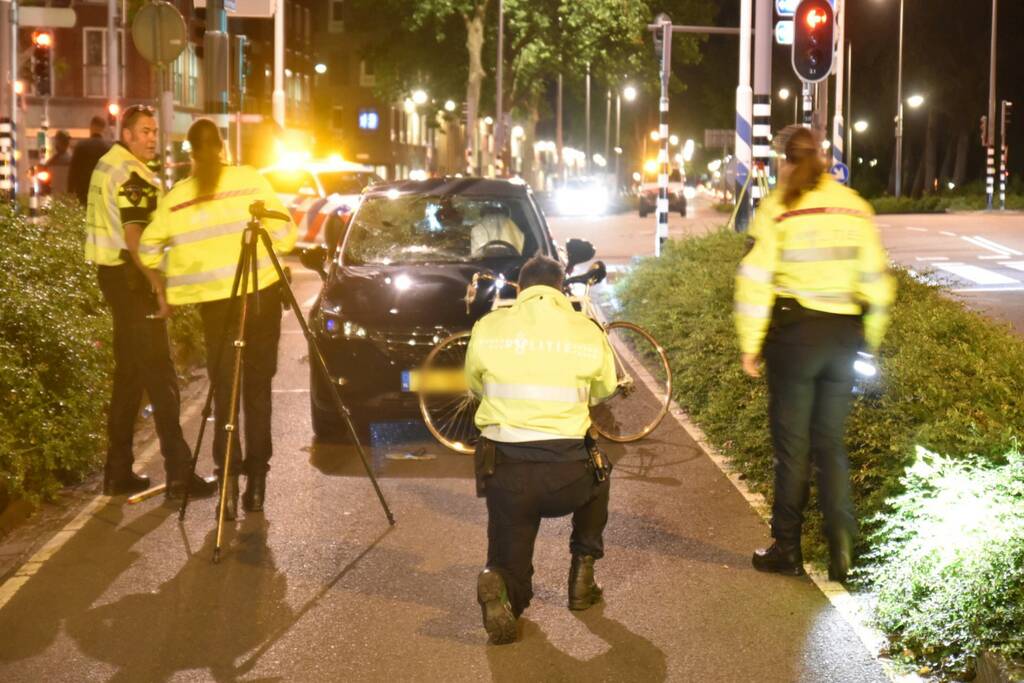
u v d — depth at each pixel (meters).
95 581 6.69
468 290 9.89
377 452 9.70
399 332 9.77
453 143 107.62
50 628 6.02
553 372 5.77
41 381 8.91
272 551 7.19
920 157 85.31
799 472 6.68
